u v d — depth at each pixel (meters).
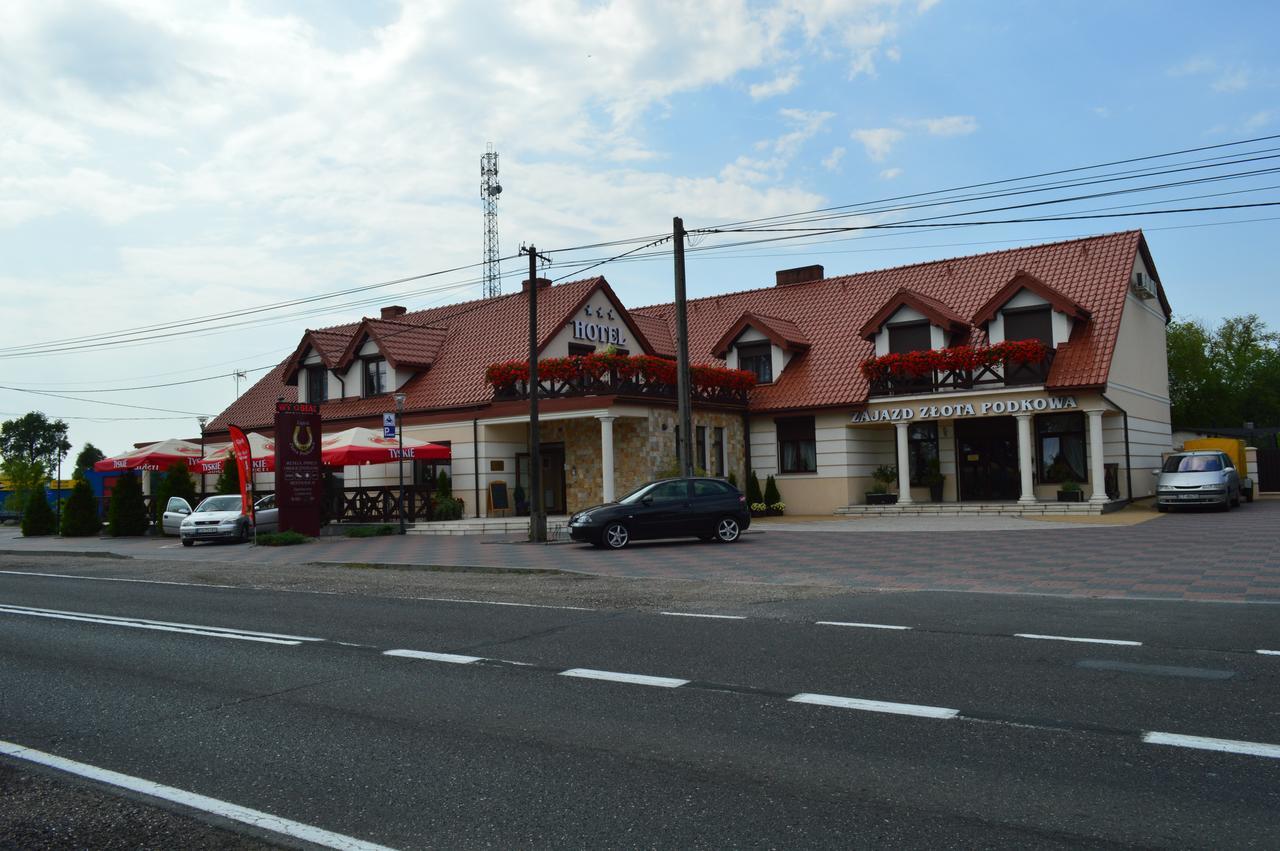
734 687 7.52
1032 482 28.02
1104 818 4.66
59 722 7.14
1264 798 4.86
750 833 4.61
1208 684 7.13
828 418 31.56
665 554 19.42
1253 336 61.47
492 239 43.50
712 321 38.28
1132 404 29.69
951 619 10.30
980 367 28.33
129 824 5.04
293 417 27.05
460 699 7.45
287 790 5.48
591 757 5.89
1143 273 31.48
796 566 16.33
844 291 35.91
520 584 15.10
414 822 4.92
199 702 7.64
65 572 19.89
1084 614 10.39
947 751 5.76
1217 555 15.68
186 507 32.53
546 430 31.80
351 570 18.77
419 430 32.12
